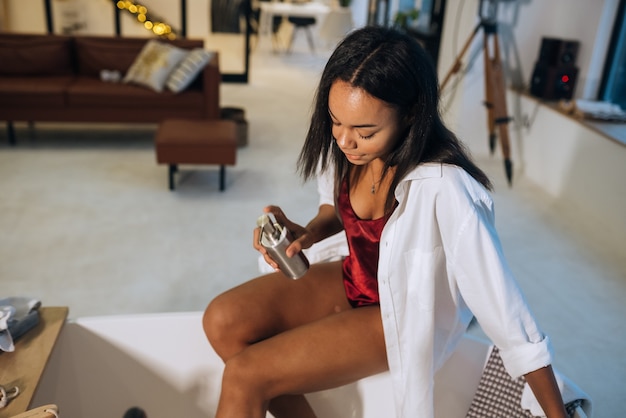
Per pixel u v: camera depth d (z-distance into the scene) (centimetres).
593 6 468
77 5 666
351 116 113
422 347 133
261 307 149
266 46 948
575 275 339
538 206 429
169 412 179
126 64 539
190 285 309
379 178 133
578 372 260
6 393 135
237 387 133
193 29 712
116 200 400
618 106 457
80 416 173
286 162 486
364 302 151
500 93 458
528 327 121
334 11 877
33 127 547
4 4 646
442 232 123
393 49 111
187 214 386
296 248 135
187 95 503
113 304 289
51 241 343
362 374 142
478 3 501
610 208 396
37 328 158
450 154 122
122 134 546
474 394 170
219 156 413
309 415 149
